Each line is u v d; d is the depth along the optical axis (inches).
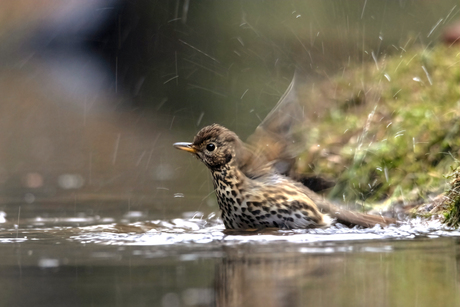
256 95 841.5
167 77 947.3
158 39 970.7
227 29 947.3
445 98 454.6
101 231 335.3
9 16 1228.5
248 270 221.9
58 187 555.8
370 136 447.2
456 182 340.8
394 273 215.5
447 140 401.7
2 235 323.6
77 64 1112.2
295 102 376.5
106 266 235.8
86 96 1048.2
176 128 850.1
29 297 191.9
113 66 1056.2
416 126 427.2
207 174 627.2
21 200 484.4
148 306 178.9
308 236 303.0
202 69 928.9
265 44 914.7
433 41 693.3
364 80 541.0
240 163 355.9
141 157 725.3
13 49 1217.4
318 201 352.5
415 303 178.7
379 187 402.3
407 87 494.6
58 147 797.2
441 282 202.7
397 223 341.1
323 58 769.6
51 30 1176.8
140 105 961.5
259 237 300.4
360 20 838.5
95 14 1067.9
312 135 458.3
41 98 1061.1
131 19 995.9
